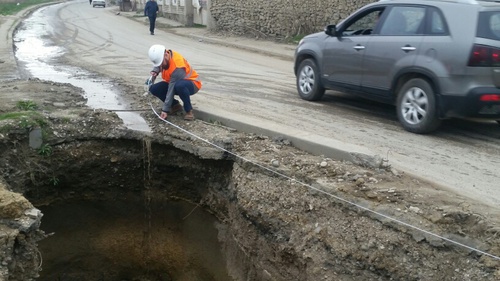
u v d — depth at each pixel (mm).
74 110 7957
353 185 5301
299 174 5754
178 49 17969
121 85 10273
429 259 4387
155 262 7680
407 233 4582
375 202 4945
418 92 7098
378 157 5805
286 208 5664
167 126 7527
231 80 11594
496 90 6422
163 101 7949
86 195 7777
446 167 5930
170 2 30922
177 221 7734
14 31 21844
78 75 11773
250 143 6754
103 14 35875
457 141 6934
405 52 7160
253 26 21312
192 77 7711
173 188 7715
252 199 6039
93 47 17812
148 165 7547
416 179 5516
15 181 7000
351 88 8188
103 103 8633
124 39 20750
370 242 4746
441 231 4422
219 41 20203
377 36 7680
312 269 5105
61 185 7582
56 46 17828
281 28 20078
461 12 6691
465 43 6477
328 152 6207
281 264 5672
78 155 7445
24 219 5133
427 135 7172
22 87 9438
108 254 7691
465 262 4191
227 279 6699
